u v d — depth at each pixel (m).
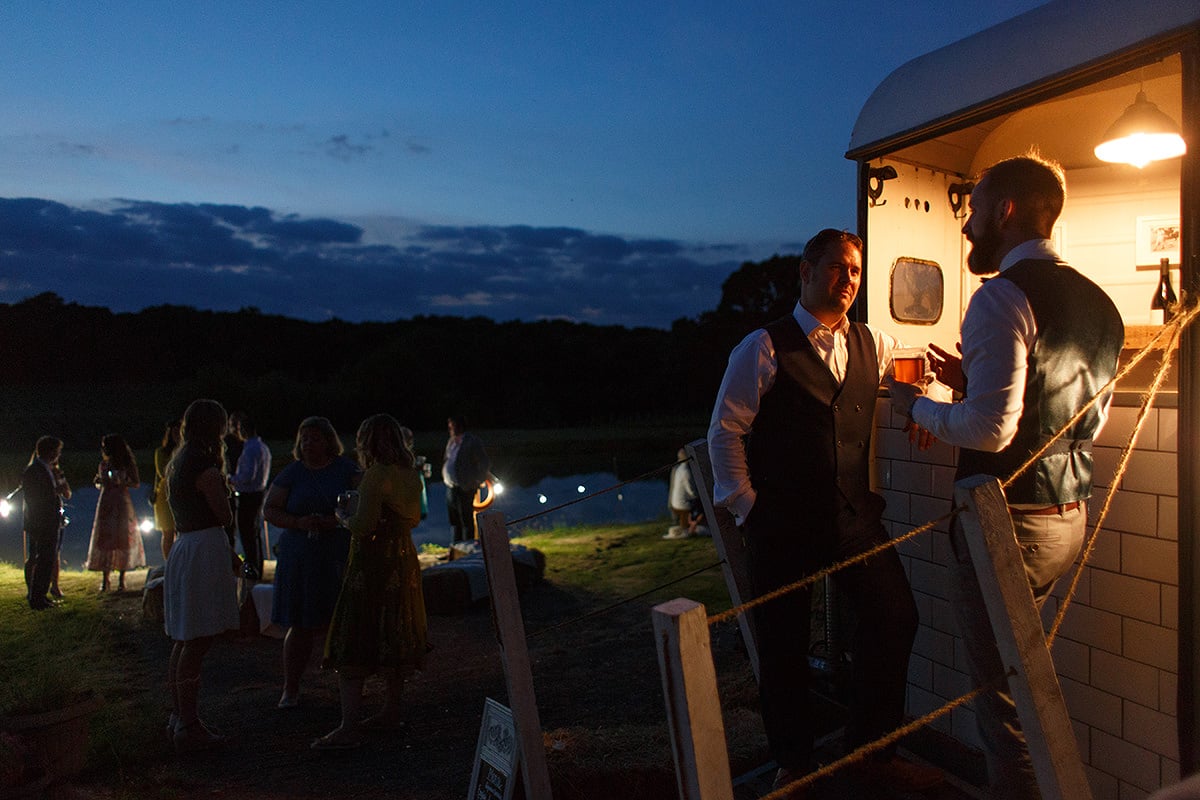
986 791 2.97
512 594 3.00
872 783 2.92
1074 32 2.81
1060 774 1.86
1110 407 2.73
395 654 4.54
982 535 1.85
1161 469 2.58
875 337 2.90
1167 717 2.58
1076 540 2.34
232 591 4.60
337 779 4.11
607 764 3.35
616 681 5.53
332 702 5.30
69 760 3.58
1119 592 2.71
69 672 3.89
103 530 8.54
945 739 3.27
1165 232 4.25
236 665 6.12
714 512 3.41
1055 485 2.27
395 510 4.52
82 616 7.48
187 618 4.46
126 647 6.57
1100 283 4.48
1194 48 2.43
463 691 5.47
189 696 4.50
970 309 2.29
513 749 3.10
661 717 4.79
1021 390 2.20
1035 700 1.86
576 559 9.81
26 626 7.18
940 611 3.36
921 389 2.72
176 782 4.08
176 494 4.51
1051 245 2.39
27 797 3.36
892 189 3.97
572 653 6.23
